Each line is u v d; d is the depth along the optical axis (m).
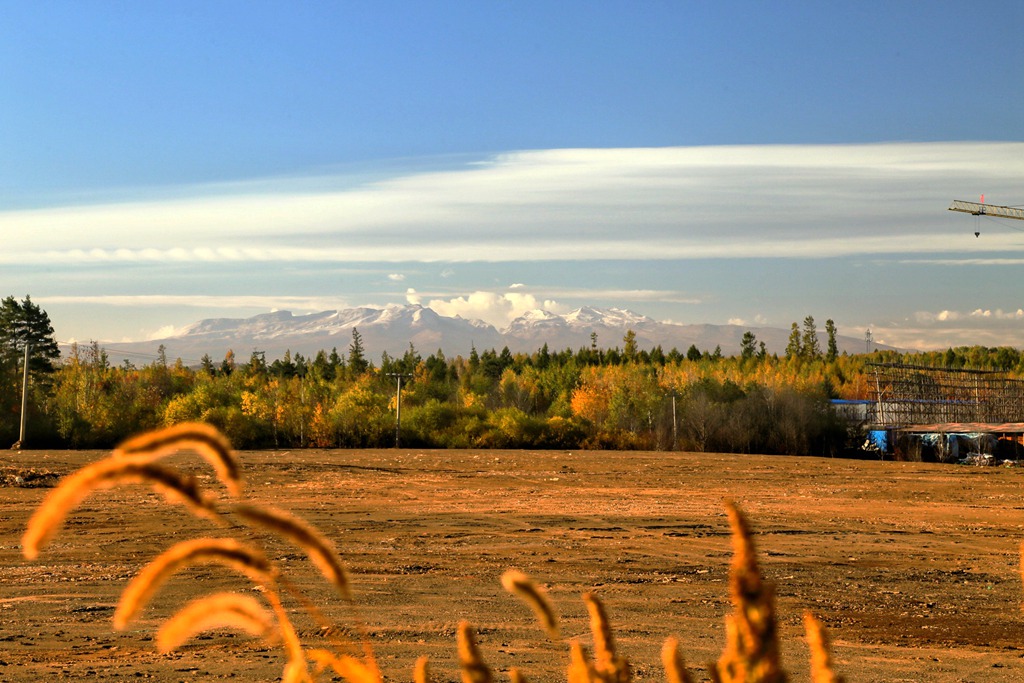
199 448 0.86
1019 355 197.00
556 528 29.41
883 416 100.69
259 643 13.17
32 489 39.41
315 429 84.56
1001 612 17.27
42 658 12.38
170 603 16.30
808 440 84.19
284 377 156.25
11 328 86.06
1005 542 27.25
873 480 51.59
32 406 79.38
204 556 0.88
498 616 16.03
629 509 35.25
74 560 21.95
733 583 0.87
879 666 12.81
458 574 20.77
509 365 177.88
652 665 12.26
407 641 13.85
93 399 83.56
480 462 62.69
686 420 85.69
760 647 0.85
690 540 26.98
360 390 87.62
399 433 83.62
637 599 18.12
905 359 198.00
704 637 14.50
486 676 1.16
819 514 34.44
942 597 18.80
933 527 30.77
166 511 31.12
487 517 32.19
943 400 106.81
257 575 0.91
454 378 166.50
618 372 121.19
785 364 172.38
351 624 14.93
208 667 11.73
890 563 23.25
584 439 85.12
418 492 41.94
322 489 42.69
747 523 0.86
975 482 50.62
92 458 58.25
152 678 11.14
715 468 59.69
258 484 44.81
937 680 12.02
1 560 22.03
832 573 21.64
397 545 25.42
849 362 180.75
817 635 1.07
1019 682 11.97
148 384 113.12
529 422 84.94
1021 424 94.50
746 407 85.25
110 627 14.59
